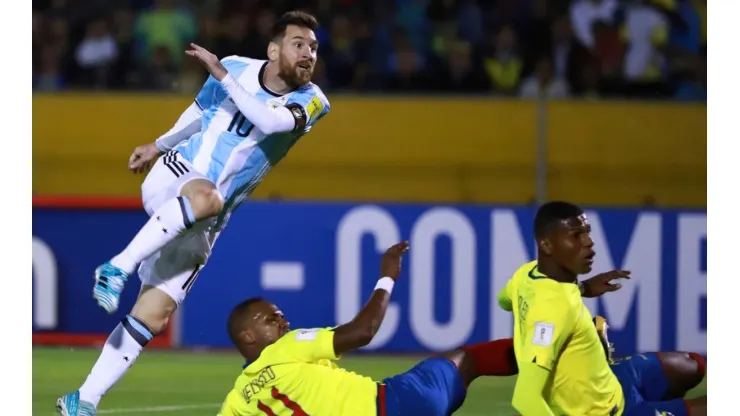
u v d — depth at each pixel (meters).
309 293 36.84
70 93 38.78
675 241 36.28
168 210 19.80
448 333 36.47
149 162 21.98
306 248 36.91
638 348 36.12
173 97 38.75
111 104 38.72
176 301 21.30
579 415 18.62
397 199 38.28
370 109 38.41
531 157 37.97
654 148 37.91
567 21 44.50
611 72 43.97
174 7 45.16
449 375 19.36
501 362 19.97
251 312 19.64
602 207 36.44
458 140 38.19
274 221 37.03
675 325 36.16
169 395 28.34
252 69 20.70
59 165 38.62
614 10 44.72
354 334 18.66
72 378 30.91
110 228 37.28
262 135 20.69
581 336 18.34
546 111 38.00
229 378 31.31
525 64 44.44
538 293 18.22
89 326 37.28
